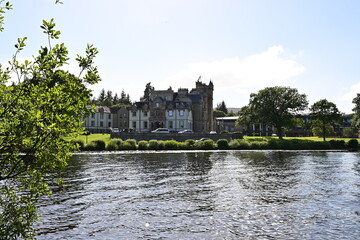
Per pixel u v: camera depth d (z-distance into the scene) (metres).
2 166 7.39
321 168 36.53
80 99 7.16
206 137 77.12
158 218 16.16
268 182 26.66
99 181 26.70
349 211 17.42
